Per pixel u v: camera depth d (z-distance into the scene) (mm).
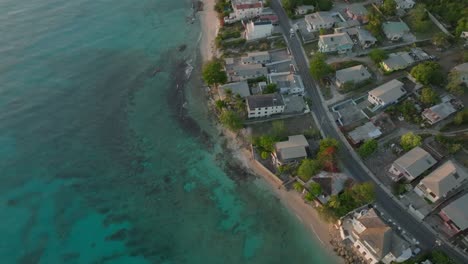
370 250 80250
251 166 106125
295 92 120562
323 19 140125
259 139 106312
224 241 91438
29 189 101938
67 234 92750
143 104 126625
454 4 138375
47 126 118125
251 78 125875
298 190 98250
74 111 123312
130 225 95062
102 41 151250
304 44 137250
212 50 144375
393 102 112938
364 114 111812
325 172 96062
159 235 93062
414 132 106312
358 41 134625
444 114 105250
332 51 131625
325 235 90312
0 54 139750
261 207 97500
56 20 159000
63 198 100312
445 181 88562
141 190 102625
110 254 89250
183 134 117000
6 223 93938
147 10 170000
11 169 106188
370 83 120250
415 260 80688
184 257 88812
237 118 109438
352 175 98375
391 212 90500
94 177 105562
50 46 146250
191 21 162750
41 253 88812
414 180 94625
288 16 149750
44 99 126062
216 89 126188
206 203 99312
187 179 105000
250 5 148500
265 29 139500
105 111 124062
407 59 123062
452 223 85375
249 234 92500
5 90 127250
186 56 144750
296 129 111250
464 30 128625
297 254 87812
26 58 140000
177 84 133250
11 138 113875
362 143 104688
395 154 102000
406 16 142625
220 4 161625
